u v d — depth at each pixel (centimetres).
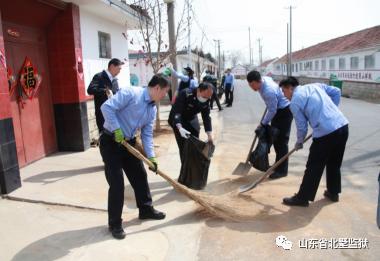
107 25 986
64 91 767
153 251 376
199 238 404
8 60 625
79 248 379
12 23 638
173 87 1134
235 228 427
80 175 609
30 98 686
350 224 436
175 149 824
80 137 778
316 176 471
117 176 400
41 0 659
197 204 491
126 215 461
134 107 396
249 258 365
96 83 615
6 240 394
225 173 638
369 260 361
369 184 575
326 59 3288
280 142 597
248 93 2959
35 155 702
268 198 514
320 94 469
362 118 1298
